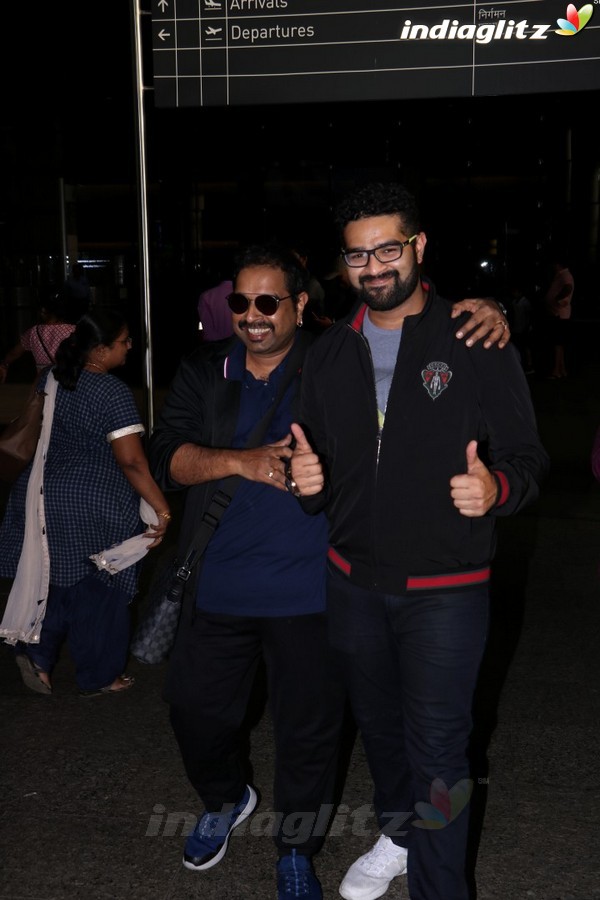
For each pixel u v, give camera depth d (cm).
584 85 551
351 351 266
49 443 418
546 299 1521
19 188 1770
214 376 296
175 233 1689
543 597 571
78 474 413
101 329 411
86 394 410
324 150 1678
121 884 310
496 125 1666
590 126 1666
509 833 335
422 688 263
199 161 1691
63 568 420
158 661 296
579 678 461
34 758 390
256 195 1694
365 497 265
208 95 586
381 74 569
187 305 1645
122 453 409
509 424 259
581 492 821
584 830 337
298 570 285
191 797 361
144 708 435
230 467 277
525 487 253
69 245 1772
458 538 260
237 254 288
